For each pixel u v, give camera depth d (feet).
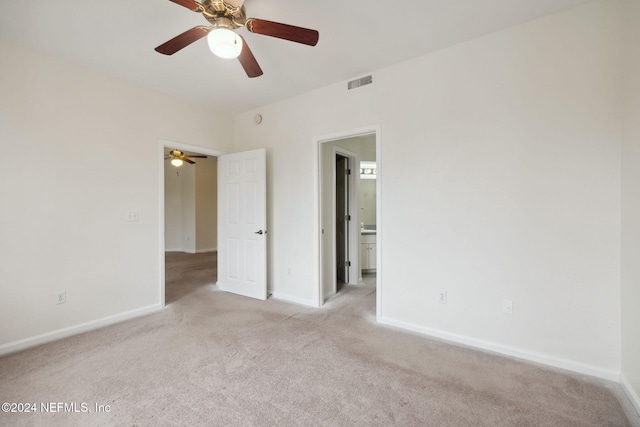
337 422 5.11
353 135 10.16
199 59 8.68
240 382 6.27
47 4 6.26
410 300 8.98
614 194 6.27
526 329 7.23
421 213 8.72
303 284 11.59
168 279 15.64
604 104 6.34
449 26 7.25
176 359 7.21
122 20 6.87
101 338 8.41
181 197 26.22
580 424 5.06
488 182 7.68
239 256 12.85
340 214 15.64
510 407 5.48
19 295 7.82
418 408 5.46
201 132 12.44
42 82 8.21
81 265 8.98
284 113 11.95
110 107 9.64
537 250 7.08
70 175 8.76
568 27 6.67
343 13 6.70
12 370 6.71
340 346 7.91
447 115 8.25
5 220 7.61
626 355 5.94
